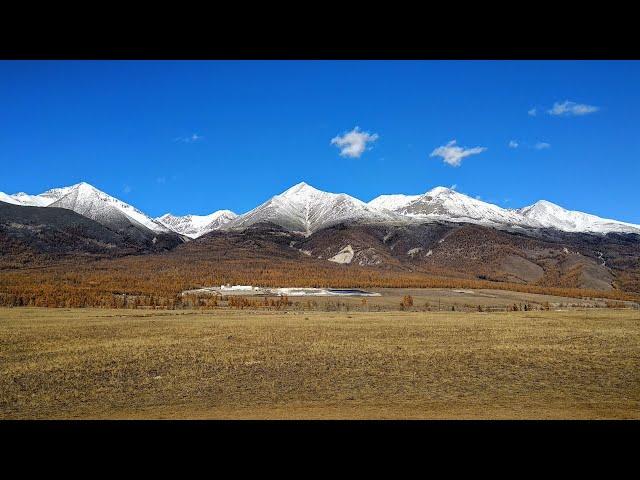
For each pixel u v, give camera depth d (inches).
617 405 756.0
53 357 1267.2
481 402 783.1
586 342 1565.0
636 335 1782.7
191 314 3070.9
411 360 1192.8
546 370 1059.9
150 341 1600.6
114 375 1029.2
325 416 693.9
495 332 1884.8
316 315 3051.2
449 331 1923.0
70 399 829.8
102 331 1923.0
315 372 1047.0
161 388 908.0
